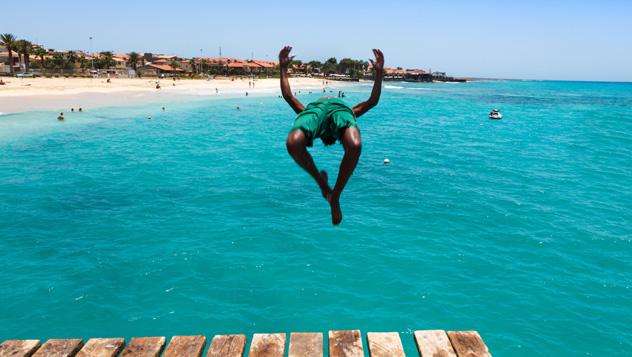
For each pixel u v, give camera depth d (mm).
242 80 141125
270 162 28578
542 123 51531
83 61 124500
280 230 15789
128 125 45219
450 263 13250
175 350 4227
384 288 11805
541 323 10320
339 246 14430
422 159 29422
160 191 21156
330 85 159000
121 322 10320
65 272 12578
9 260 13289
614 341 9703
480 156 30500
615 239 15102
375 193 20750
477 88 196250
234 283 12047
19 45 97938
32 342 4281
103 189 21453
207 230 15844
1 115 46250
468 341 4293
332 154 32000
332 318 10492
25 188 21422
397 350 4207
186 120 51312
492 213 17750
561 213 17844
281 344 4359
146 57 162500
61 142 34438
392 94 124688
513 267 13023
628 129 44594
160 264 13094
